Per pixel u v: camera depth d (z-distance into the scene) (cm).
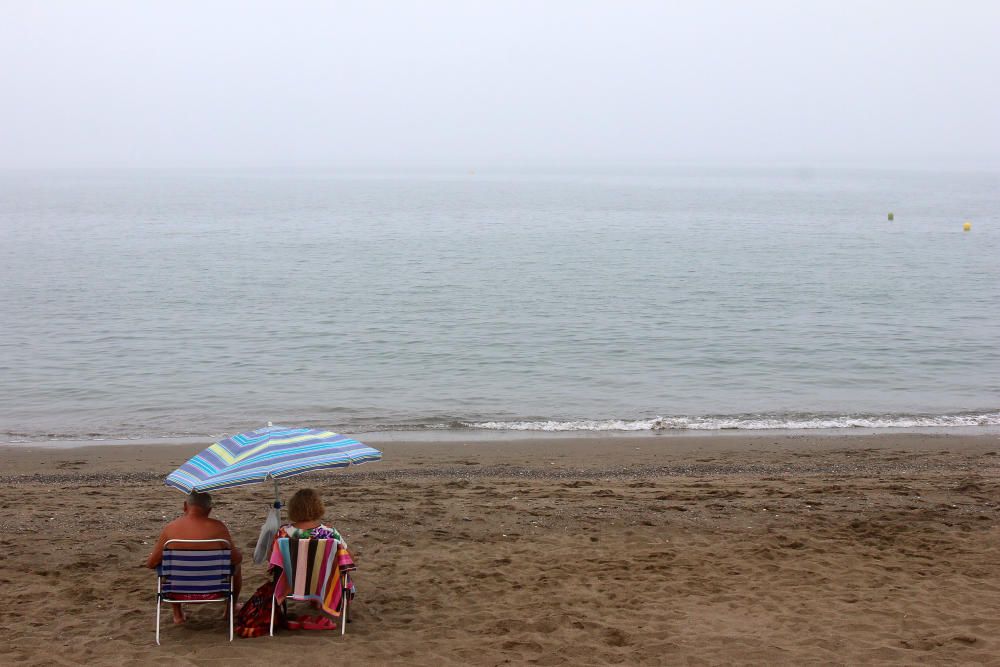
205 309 3089
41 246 5600
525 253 5247
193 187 18388
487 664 580
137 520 961
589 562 813
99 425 1645
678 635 629
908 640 613
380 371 2125
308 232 6900
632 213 9506
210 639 623
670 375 2092
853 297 3378
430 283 3831
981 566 792
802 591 727
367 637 627
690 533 912
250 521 957
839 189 16488
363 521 955
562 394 1903
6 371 2098
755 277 4028
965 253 5134
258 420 1684
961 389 1947
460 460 1374
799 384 1998
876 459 1366
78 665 571
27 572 778
